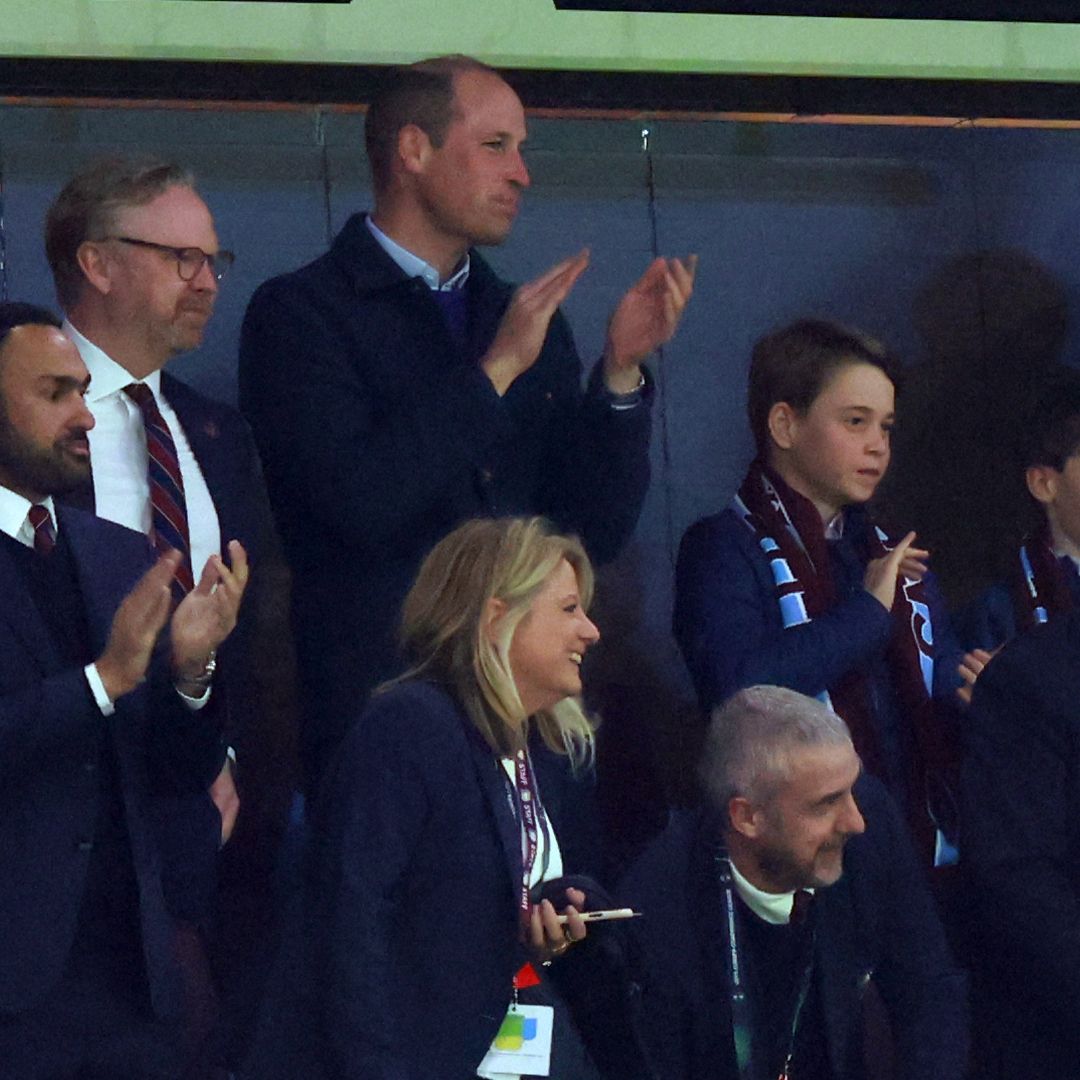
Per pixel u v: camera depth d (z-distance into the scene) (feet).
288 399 59.72
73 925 50.70
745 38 72.79
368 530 58.44
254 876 61.77
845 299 73.92
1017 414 74.59
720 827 55.21
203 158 68.13
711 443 71.92
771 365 64.69
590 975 52.03
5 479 52.85
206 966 57.98
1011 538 73.82
